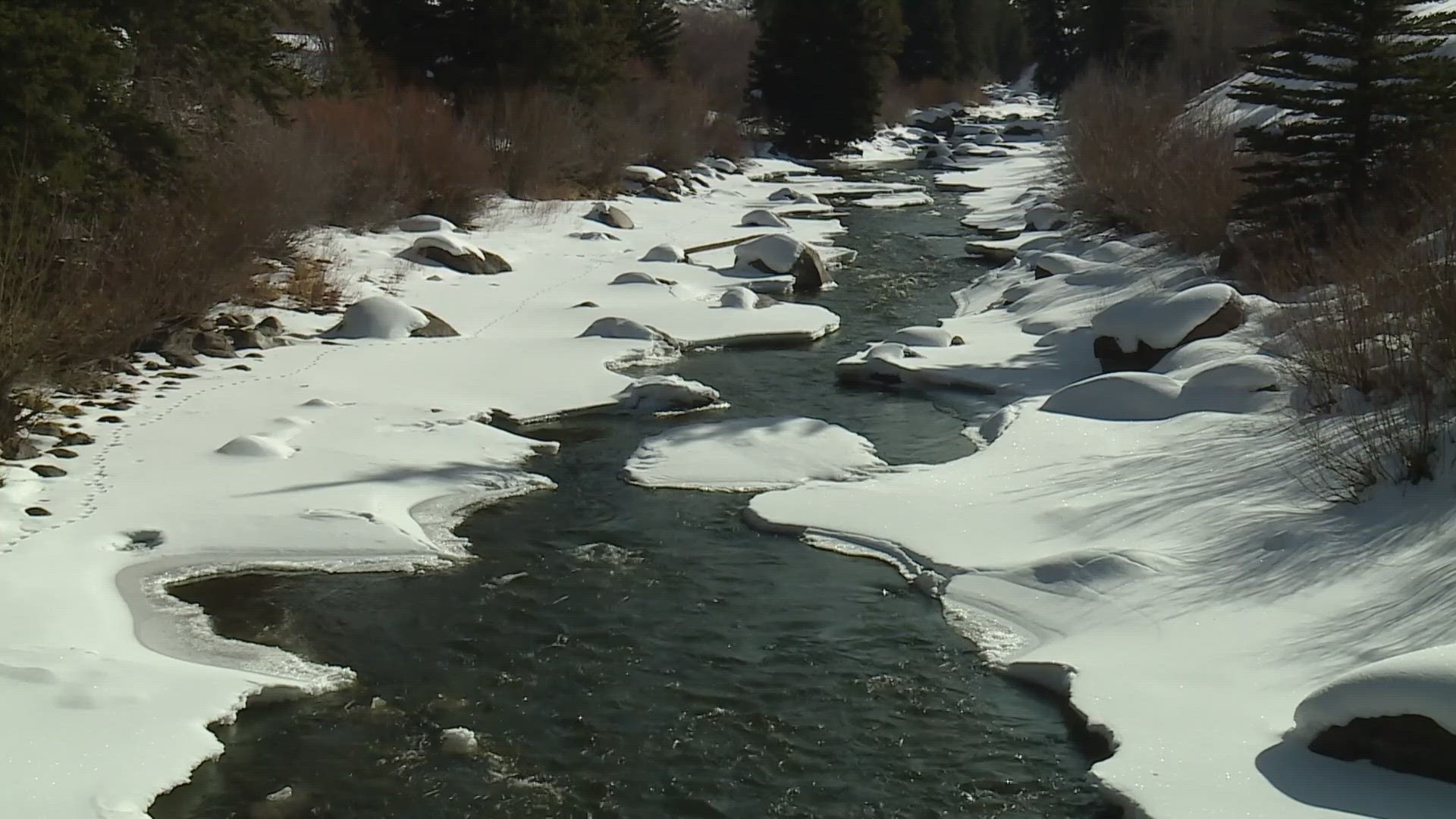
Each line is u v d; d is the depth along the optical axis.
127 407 12.13
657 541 9.70
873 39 45.91
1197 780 6.02
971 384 14.04
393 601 8.54
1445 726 5.72
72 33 13.27
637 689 7.48
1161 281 17.25
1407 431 9.14
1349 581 7.74
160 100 17.34
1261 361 11.83
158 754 6.36
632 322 16.12
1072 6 68.75
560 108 29.62
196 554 8.95
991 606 8.40
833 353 15.94
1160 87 31.52
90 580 8.34
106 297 13.32
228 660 7.59
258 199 16.92
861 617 8.45
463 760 6.69
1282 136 16.11
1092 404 12.30
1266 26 33.72
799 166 42.97
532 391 13.52
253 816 6.11
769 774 6.61
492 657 7.82
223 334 14.73
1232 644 7.34
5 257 11.16
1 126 12.66
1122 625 7.82
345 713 7.11
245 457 10.82
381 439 11.57
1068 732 6.99
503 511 10.25
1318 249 15.61
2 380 10.64
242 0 18.39
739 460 11.44
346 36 29.02
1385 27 15.65
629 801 6.36
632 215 28.09
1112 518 9.45
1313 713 6.14
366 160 22.23
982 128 58.16
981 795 6.41
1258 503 9.16
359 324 15.64
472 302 17.92
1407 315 10.53
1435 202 13.47
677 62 47.09
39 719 6.52
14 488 9.74
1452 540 7.74
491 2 30.56
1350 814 5.62
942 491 10.47
